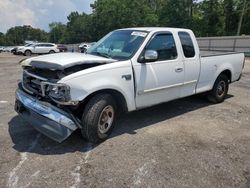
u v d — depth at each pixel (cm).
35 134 459
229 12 4994
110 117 441
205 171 358
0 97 700
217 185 328
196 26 5138
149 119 551
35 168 354
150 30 500
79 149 410
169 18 5269
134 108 470
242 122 548
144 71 466
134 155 395
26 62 436
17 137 445
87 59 414
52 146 417
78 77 383
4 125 495
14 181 324
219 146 434
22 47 3162
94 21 6581
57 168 355
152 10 6362
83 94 387
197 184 329
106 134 438
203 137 467
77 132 468
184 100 706
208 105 668
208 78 623
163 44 505
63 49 3631
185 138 460
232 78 706
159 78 493
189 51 559
